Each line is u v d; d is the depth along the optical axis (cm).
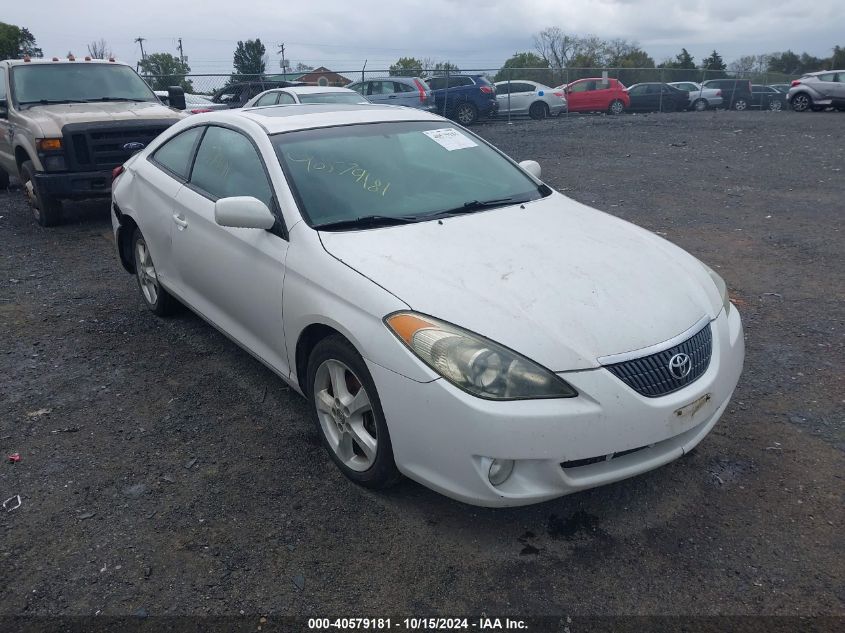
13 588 275
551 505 321
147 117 877
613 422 273
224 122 447
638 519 312
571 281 308
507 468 274
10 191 1136
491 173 431
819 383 426
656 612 262
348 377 331
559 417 267
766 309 550
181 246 456
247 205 354
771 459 351
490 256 324
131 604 267
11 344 506
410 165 410
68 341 510
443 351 276
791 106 2783
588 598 269
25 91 918
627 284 314
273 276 360
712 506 318
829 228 780
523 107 2603
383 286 303
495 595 271
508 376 269
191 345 502
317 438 379
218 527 309
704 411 302
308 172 380
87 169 839
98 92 952
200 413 407
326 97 1412
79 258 732
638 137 1717
